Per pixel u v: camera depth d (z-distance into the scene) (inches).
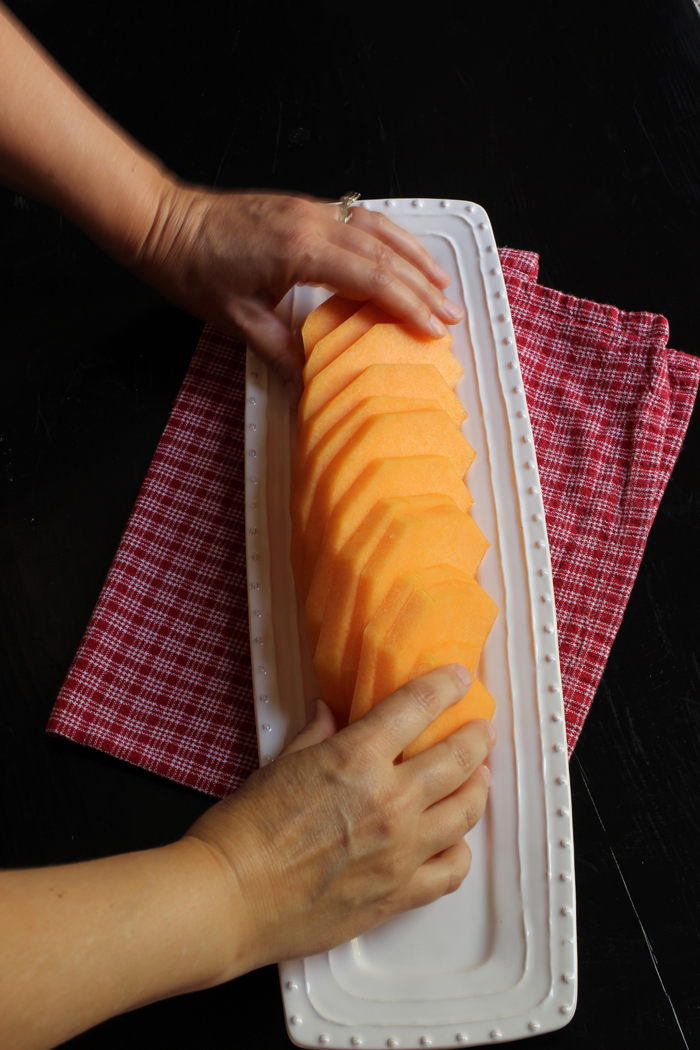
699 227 45.1
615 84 48.3
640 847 33.8
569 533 38.9
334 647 31.3
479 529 35.0
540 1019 29.8
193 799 34.9
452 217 42.6
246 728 35.8
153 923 22.7
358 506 32.1
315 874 26.1
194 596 37.9
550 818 32.1
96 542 39.4
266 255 37.7
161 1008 31.4
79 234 45.5
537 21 49.9
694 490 40.0
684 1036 30.6
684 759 35.1
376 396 34.6
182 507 39.4
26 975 20.2
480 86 48.6
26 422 41.6
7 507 40.1
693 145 46.9
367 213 40.6
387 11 50.5
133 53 49.9
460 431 36.6
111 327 43.4
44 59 36.1
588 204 45.8
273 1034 30.9
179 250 39.1
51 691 36.8
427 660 30.6
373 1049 29.4
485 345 40.1
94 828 34.2
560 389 41.6
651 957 32.0
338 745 27.5
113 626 37.3
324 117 48.0
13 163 37.1
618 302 43.6
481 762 30.5
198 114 48.2
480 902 31.8
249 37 50.1
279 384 39.5
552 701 33.4
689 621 37.4
